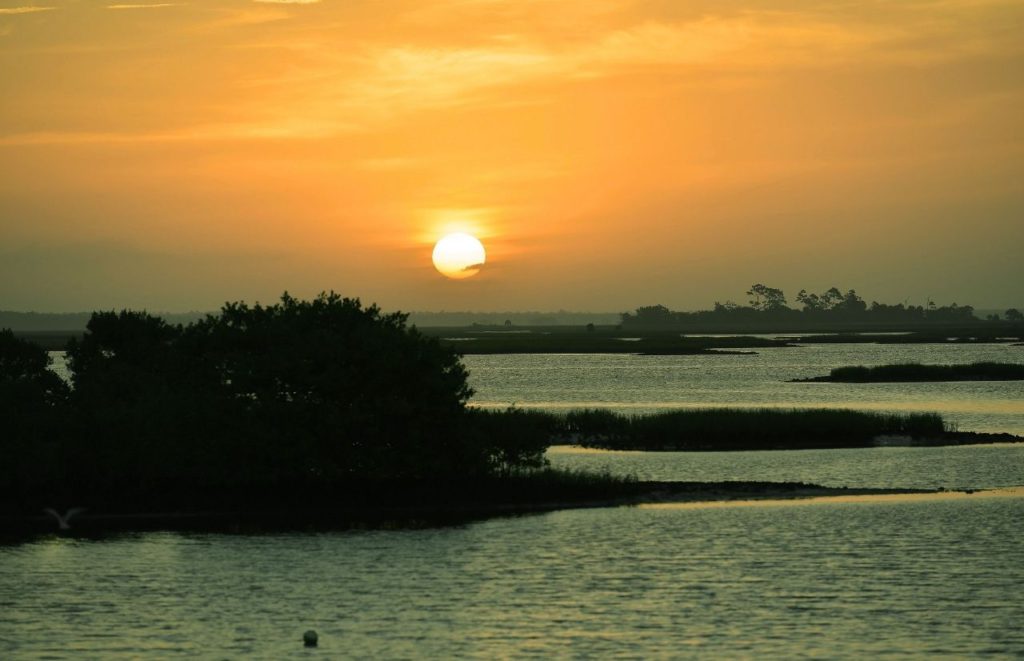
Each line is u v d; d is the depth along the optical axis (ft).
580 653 218.59
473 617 241.55
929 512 344.08
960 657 215.31
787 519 334.85
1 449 360.48
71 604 254.68
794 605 246.88
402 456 369.71
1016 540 304.30
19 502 356.79
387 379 373.61
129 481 368.68
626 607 246.88
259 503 361.92
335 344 381.19
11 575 280.51
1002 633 228.02
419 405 373.61
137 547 311.47
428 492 366.84
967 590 257.14
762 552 293.23
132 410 380.58
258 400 379.96
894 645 221.46
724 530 320.70
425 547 305.73
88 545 314.14
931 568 275.59
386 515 352.90
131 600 257.75
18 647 225.35
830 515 340.18
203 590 265.95
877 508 351.05
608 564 283.38
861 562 281.95
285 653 220.02
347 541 315.58
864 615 239.50
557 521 337.52
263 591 264.11
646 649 220.23
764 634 228.43
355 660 215.72
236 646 224.74
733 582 265.54
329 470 365.20
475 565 285.02
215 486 368.07
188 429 374.43
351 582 270.87
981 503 359.25
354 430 367.25
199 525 341.21
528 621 238.27
